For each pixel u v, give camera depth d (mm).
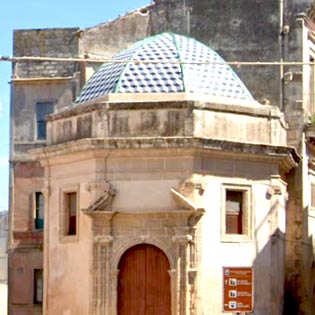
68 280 44969
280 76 53469
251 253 44688
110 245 43438
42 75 59719
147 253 43469
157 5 56719
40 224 59219
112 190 43656
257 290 44656
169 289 43062
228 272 43875
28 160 59531
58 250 45875
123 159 43812
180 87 45156
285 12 54156
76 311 44250
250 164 45125
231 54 54688
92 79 48344
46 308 46125
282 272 47781
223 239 43875
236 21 54812
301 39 53469
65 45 59594
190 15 55750
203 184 43344
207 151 43438
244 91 47125
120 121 44188
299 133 51969
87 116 45094
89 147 43750
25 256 59156
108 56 59344
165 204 43250
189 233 42781
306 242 52156
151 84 45469
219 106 44406
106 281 43281
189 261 42781
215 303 43406
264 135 45969
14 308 59094
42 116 59625
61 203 45938
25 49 60062
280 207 46562
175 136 43344
